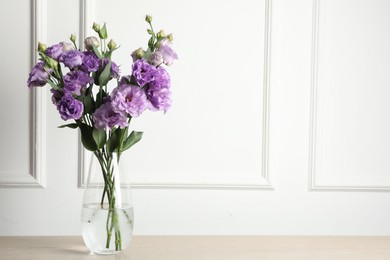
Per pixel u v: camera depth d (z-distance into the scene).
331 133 1.78
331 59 1.77
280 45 1.75
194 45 1.74
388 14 1.78
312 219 1.78
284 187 1.77
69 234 1.73
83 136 1.41
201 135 1.75
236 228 1.77
